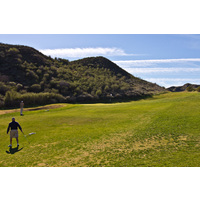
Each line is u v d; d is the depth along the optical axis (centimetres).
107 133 1333
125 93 7650
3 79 5894
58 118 1998
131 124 1556
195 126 1291
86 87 7356
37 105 4556
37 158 963
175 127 1323
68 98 5856
